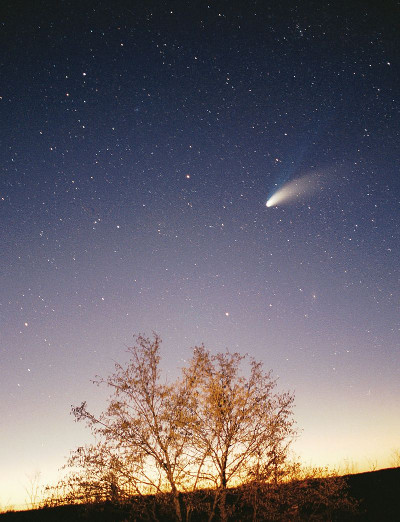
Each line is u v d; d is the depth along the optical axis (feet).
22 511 35.04
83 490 27.09
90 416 28.19
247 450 28.89
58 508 32.24
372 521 32.83
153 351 30.63
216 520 28.27
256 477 27.94
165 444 28.17
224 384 30.32
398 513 34.12
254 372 30.71
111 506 27.76
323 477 29.76
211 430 28.84
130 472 27.45
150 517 28.84
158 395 29.25
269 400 29.86
